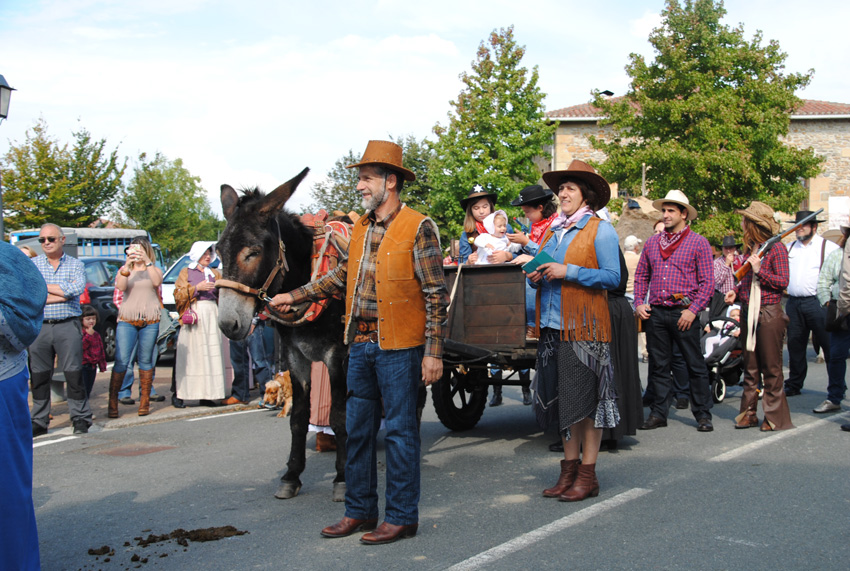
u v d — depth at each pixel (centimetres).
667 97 2356
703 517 441
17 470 313
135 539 430
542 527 427
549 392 483
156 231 3972
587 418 479
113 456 655
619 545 396
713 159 2191
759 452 607
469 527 433
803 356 906
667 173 2333
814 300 884
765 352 693
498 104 2377
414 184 3266
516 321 603
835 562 369
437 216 2539
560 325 464
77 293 756
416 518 418
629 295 1157
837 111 3106
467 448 660
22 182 2858
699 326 711
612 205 2425
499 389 903
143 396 856
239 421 827
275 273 473
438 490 520
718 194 2364
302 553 398
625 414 625
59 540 431
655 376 731
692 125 2288
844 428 688
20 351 324
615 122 2458
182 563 388
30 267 325
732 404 876
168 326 900
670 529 420
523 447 660
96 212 3122
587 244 464
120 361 848
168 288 1388
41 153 2877
